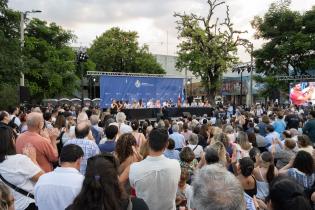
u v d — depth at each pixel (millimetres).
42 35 45531
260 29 40625
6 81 28359
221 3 36594
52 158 5477
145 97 32031
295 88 27641
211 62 36438
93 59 60031
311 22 37969
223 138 7988
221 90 51312
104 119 12359
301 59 39156
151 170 4203
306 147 7918
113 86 30641
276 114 15984
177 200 5047
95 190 2498
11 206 3287
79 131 6129
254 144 9430
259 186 5895
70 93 46062
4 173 4387
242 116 15422
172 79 33250
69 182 3664
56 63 42844
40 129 5672
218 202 2268
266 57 40125
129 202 2732
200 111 30922
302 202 2375
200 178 2426
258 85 48125
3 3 30734
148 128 10695
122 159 5066
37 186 3723
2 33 28594
